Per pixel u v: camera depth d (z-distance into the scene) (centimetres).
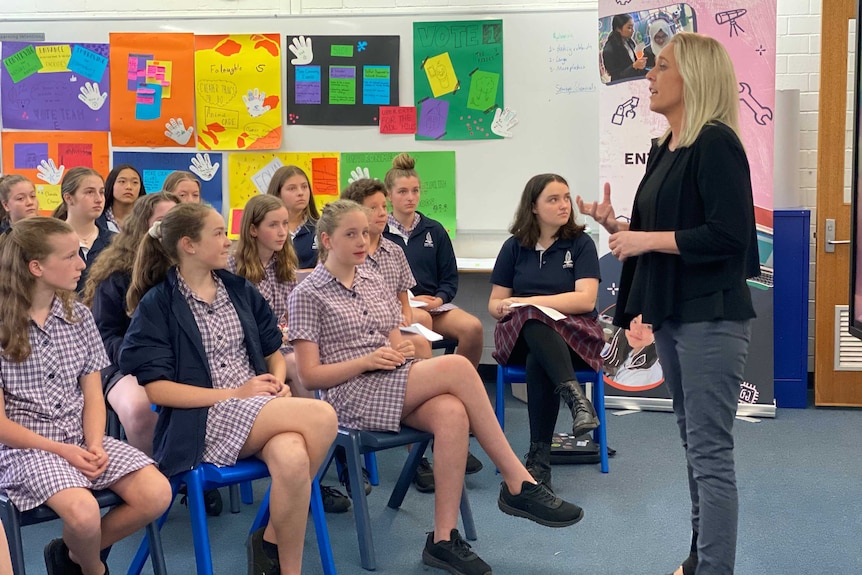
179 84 502
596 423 307
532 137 486
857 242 263
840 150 437
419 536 287
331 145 500
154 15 501
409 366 265
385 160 498
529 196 356
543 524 257
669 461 361
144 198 293
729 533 209
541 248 359
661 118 431
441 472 255
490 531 289
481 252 498
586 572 256
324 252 288
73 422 231
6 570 178
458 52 486
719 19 418
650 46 429
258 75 498
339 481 344
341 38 493
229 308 252
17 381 224
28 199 395
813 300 486
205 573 228
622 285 232
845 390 446
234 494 311
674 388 223
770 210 423
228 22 498
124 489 220
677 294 211
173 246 243
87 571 220
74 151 509
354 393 266
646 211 220
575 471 351
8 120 510
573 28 476
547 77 482
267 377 246
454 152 493
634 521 296
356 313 278
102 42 505
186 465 229
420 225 414
